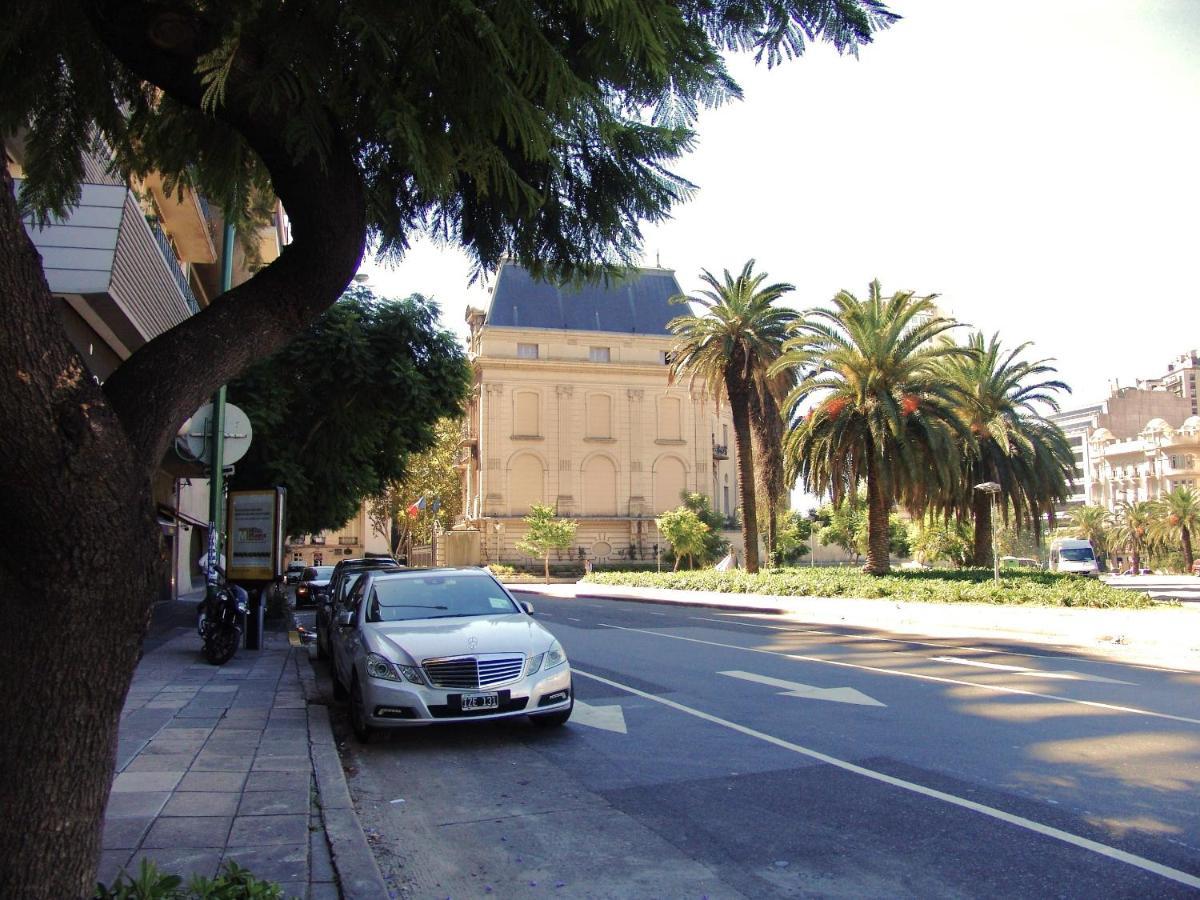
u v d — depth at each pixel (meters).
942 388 29.39
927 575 32.38
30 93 4.18
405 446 24.75
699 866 5.05
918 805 6.08
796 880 4.81
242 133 3.67
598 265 5.13
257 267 5.35
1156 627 17.20
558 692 8.45
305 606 29.83
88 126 4.52
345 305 21.00
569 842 5.53
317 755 7.52
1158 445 127.62
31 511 2.52
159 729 8.51
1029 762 7.22
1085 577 33.28
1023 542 72.94
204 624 13.61
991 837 5.40
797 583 30.75
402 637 8.45
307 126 3.35
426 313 21.78
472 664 8.12
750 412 35.81
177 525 29.75
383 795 6.70
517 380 70.81
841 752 7.69
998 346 34.62
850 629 21.02
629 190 4.77
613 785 6.82
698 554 66.31
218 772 6.80
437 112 3.62
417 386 21.28
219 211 5.07
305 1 3.34
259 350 3.50
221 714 9.34
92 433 2.60
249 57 3.35
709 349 34.47
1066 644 17.03
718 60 4.13
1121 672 12.72
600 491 71.38
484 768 7.45
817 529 78.69
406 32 3.35
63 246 11.26
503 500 69.81
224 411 14.52
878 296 29.70
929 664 13.71
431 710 7.94
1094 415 153.62
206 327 3.35
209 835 5.24
